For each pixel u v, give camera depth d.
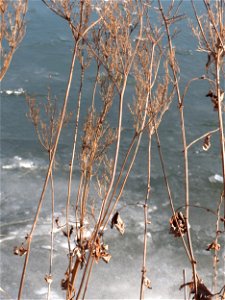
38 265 9.77
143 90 3.30
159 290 9.22
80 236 3.49
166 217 11.73
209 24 2.78
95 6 2.90
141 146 15.48
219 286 9.14
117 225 3.42
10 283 9.23
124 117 17.23
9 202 12.14
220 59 2.69
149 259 10.15
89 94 19.20
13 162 14.19
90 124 3.34
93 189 11.82
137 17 2.96
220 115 2.70
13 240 10.55
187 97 19.20
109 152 14.92
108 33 3.06
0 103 18.36
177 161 14.70
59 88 19.78
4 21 2.54
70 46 25.17
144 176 13.69
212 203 12.49
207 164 14.53
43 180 13.36
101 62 3.00
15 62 22.53
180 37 24.50
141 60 3.20
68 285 3.48
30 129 16.39
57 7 2.81
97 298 8.90
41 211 11.71
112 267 9.81
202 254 10.27
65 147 15.09
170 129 16.75
